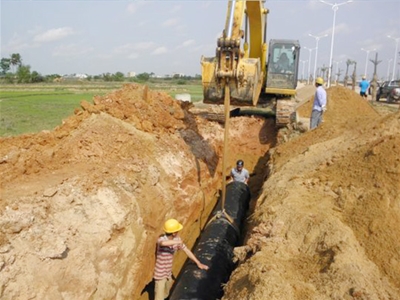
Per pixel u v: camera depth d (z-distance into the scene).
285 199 7.58
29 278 5.53
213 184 12.60
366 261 5.67
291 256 5.99
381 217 6.28
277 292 4.88
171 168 10.30
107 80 93.81
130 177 8.48
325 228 6.25
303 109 20.97
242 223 9.74
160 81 102.44
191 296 6.76
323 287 5.07
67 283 5.97
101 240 6.80
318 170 8.95
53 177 7.47
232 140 16.12
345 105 19.23
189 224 10.27
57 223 6.41
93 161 8.65
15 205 6.16
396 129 10.14
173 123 12.73
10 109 28.16
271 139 16.62
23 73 77.94
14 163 7.64
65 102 35.03
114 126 9.92
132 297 7.39
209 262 7.68
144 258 8.01
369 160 7.68
